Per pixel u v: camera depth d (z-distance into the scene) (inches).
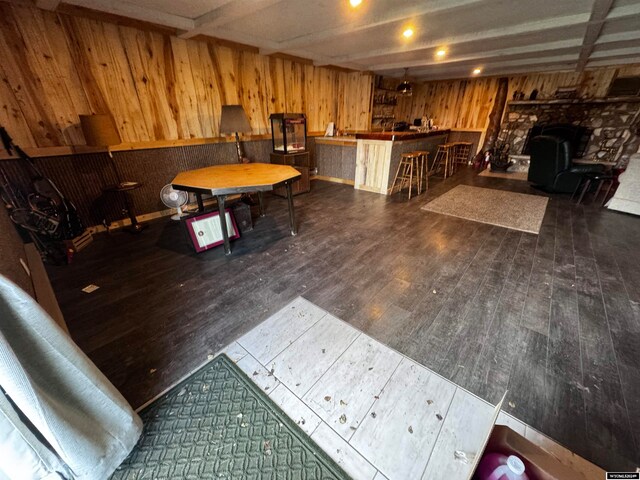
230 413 51.1
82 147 118.6
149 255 109.1
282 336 68.9
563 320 74.2
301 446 46.1
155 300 82.4
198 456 44.9
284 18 119.7
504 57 182.7
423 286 89.0
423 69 240.8
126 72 124.6
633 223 138.0
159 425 49.1
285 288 88.1
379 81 266.2
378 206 166.2
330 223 140.5
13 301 30.1
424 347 65.8
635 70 211.3
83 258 106.7
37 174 103.8
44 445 35.0
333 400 53.4
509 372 59.4
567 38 146.7
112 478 41.9
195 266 101.0
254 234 127.9
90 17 108.2
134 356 63.3
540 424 49.3
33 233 99.7
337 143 216.1
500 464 34.1
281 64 190.1
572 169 173.5
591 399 53.7
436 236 124.9
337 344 66.6
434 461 44.2
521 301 81.7
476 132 298.4
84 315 76.1
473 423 49.6
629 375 58.6
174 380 57.5
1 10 93.7
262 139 191.3
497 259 105.0
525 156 262.7
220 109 163.3
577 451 45.4
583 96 234.1
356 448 45.9
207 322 73.7
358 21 123.2
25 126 104.9
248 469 43.3
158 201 148.6
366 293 85.6
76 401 37.2
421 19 117.4
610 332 70.1
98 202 127.7
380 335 69.3
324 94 232.1
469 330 71.0
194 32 125.6
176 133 147.8
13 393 29.8
